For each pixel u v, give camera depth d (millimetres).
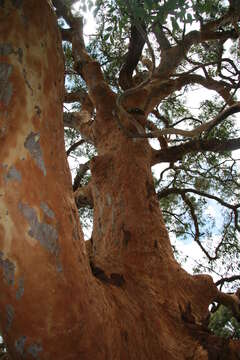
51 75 2805
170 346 3871
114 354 3084
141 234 4855
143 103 6742
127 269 4461
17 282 2484
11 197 2512
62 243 2643
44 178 2635
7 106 2590
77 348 2664
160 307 4207
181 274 4734
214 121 4270
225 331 7562
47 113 2748
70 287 2631
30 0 2697
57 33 2936
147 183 5445
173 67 7297
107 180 5508
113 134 6027
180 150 6965
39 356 2566
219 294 5457
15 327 2539
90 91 6617
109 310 3256
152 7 3096
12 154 2561
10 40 2627
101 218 5297
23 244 2496
